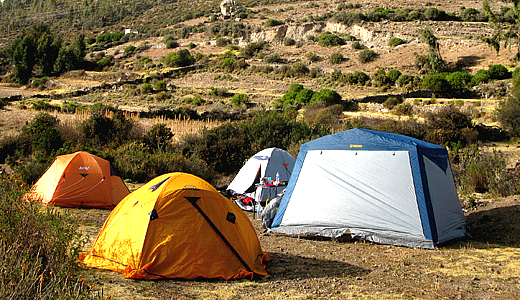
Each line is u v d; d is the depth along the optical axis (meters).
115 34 113.06
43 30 94.56
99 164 10.26
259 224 9.49
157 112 32.03
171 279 5.02
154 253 5.11
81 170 9.95
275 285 5.06
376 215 7.56
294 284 5.13
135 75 68.38
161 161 15.16
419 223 7.23
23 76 74.62
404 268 5.90
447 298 4.64
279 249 6.99
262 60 67.38
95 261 5.31
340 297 4.65
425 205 7.28
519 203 8.96
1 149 17.34
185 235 5.29
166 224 5.28
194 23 116.50
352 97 43.25
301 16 101.81
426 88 41.94
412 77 47.72
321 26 84.94
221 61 68.88
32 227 4.41
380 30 73.75
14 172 12.54
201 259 5.25
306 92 41.78
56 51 79.81
